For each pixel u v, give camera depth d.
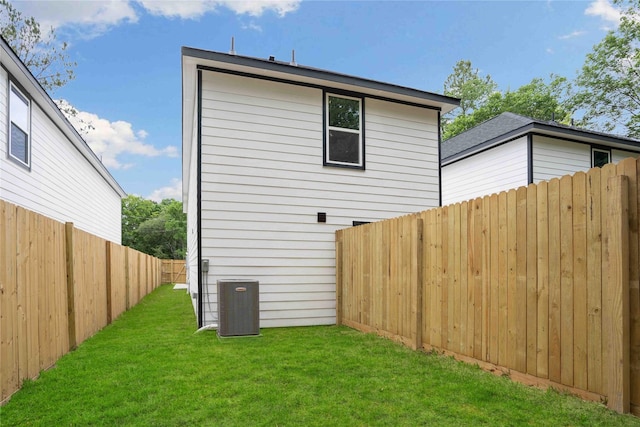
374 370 3.74
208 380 3.46
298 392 3.15
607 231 2.69
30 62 15.66
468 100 28.41
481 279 3.81
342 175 7.19
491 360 3.66
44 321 3.82
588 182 2.85
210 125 6.32
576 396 2.87
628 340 2.55
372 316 5.69
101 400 2.98
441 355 4.29
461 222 4.10
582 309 2.85
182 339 5.29
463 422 2.56
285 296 6.60
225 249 6.28
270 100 6.74
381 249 5.48
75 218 10.26
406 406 2.85
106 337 5.48
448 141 14.50
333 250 7.01
